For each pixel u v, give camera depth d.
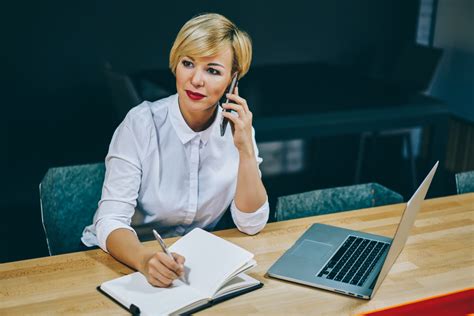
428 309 1.69
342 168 4.62
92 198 2.34
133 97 3.64
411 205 1.67
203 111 2.06
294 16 4.46
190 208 2.16
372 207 2.37
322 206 2.37
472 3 4.41
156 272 1.73
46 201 2.25
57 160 4.24
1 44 3.95
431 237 2.11
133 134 2.06
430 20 4.69
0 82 4.01
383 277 1.78
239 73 2.04
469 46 4.50
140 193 2.13
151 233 2.21
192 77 1.95
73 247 2.32
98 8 4.07
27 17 3.96
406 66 4.43
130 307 1.65
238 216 2.08
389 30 4.66
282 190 4.38
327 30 4.55
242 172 2.06
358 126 3.71
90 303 1.70
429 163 4.02
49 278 1.82
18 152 4.15
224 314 1.66
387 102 3.79
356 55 4.67
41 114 4.14
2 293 1.74
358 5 4.56
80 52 4.11
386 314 1.66
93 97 4.21
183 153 2.12
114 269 1.87
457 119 4.62
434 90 4.85
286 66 4.52
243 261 1.78
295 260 1.91
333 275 1.83
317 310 1.69
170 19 4.23
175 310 1.64
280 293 1.76
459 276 1.87
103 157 4.33
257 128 3.54
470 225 2.21
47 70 4.08
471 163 4.53
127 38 4.18
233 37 1.96
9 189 4.16
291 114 3.58
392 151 4.76
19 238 3.71
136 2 4.14
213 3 4.29
